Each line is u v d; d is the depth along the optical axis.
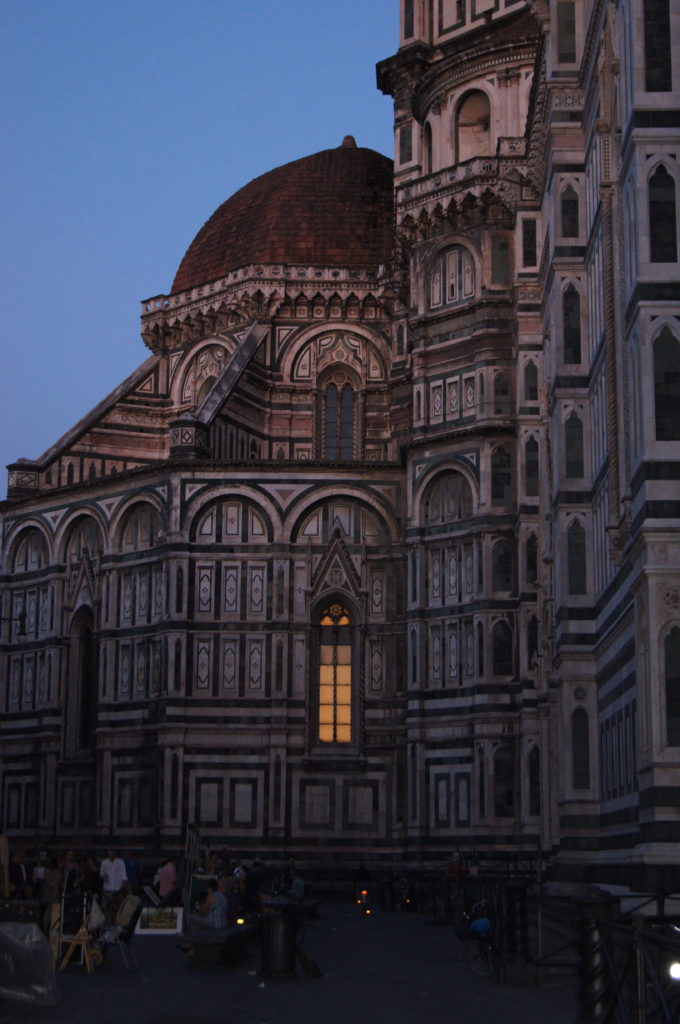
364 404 89.69
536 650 71.62
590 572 52.78
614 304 45.31
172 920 47.75
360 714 78.88
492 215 77.25
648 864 36.31
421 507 78.31
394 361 87.75
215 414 83.25
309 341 90.31
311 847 77.75
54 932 35.66
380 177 95.69
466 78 80.38
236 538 80.50
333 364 89.81
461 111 81.50
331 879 77.19
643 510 37.97
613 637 47.34
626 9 41.19
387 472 80.62
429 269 79.94
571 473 53.34
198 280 95.19
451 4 84.81
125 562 83.38
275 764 78.38
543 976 32.84
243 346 87.88
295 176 96.25
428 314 79.38
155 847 78.00
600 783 51.44
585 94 53.09
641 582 38.31
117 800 81.00
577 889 49.59
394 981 32.84
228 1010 27.16
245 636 79.69
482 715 73.75
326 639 80.31
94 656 85.00
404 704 78.69
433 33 85.44
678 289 38.78
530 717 71.50
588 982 24.80
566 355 53.94
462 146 81.44
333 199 94.56
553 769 60.91
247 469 80.81
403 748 78.38
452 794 74.94
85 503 85.50
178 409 92.06
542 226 67.12
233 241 95.00
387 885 67.94
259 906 47.47
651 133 39.47
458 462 76.69
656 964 21.66
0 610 89.38
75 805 83.81
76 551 86.50
